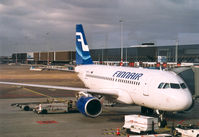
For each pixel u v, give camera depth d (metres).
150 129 19.16
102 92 24.78
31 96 39.59
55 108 27.42
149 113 25.98
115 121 23.77
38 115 26.02
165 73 22.38
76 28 40.22
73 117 25.34
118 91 25.58
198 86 26.77
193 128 20.78
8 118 24.38
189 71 27.47
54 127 21.20
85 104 22.14
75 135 18.86
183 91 20.12
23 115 25.86
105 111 28.70
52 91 45.72
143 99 22.50
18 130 20.08
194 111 29.77
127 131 20.27
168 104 20.05
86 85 36.09
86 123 22.83
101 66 34.12
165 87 20.59
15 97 38.38
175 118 25.67
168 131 20.27
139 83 23.05
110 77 28.58
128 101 24.38
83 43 39.47
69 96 40.16
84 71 36.59
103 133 19.56
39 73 91.25
